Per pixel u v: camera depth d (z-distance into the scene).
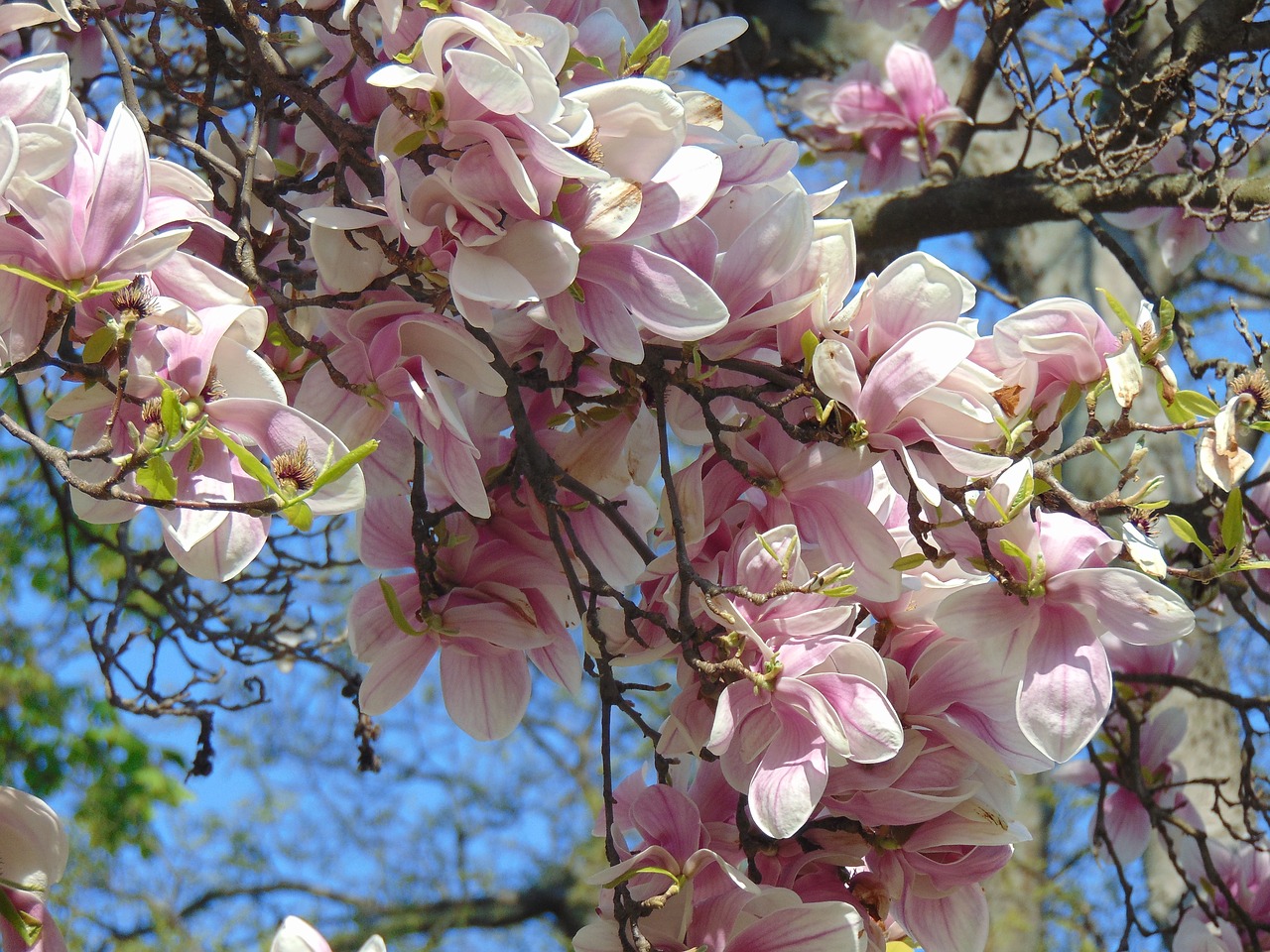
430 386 0.98
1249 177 1.87
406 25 1.00
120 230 0.93
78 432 0.99
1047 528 0.99
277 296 1.02
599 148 0.98
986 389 0.99
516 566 1.10
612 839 1.05
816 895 1.05
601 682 1.07
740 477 1.06
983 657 0.98
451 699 1.11
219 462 0.95
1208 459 0.96
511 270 0.96
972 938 1.05
